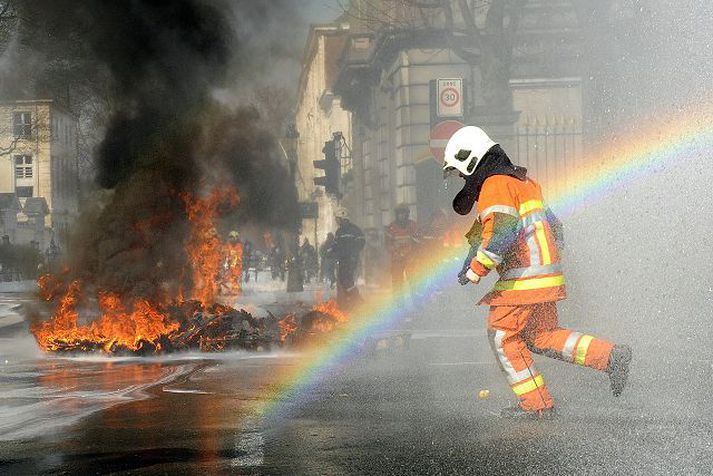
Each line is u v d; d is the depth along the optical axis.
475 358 13.30
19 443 7.30
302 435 7.50
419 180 36.84
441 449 6.82
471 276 8.11
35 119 71.00
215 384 10.79
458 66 37.28
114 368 12.72
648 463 6.19
